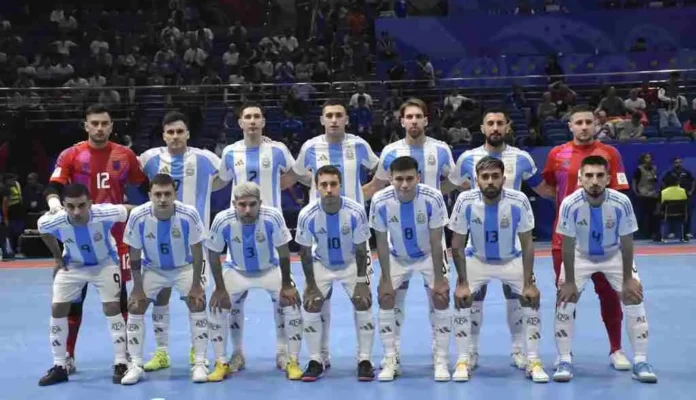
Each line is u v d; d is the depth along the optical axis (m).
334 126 7.37
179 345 8.09
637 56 21.20
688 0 22.25
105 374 6.98
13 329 9.00
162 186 6.46
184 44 20.98
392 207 6.60
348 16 22.30
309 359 6.94
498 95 19.97
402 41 21.83
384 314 6.70
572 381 6.46
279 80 19.97
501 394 6.12
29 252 16.17
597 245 6.59
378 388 6.38
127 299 7.30
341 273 6.85
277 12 24.58
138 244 6.67
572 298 6.51
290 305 6.71
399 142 7.40
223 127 18.47
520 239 6.55
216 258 6.69
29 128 18.38
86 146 7.25
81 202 6.49
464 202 6.57
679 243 16.27
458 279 6.61
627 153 17.12
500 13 22.59
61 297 6.72
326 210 6.63
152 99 19.50
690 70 19.44
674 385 6.28
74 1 24.25
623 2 22.55
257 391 6.35
